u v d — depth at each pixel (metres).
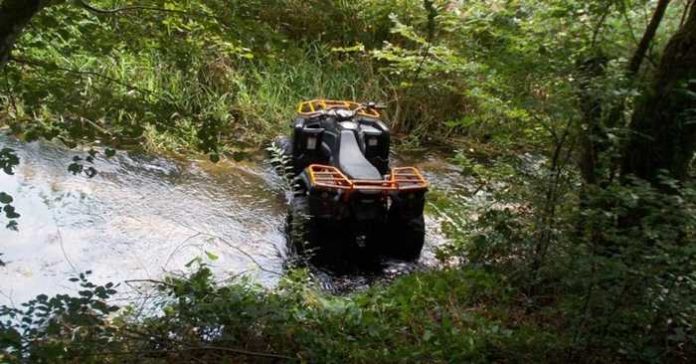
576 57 4.39
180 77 8.30
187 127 3.24
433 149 8.70
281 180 7.06
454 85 8.72
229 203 6.50
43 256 5.16
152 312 4.29
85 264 5.11
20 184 6.32
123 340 3.56
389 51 7.21
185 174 7.05
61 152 7.12
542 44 4.39
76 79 2.98
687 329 3.59
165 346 3.64
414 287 4.74
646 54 4.98
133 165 7.08
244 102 8.73
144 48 3.29
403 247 5.57
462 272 4.89
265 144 8.12
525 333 3.88
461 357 3.64
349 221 5.47
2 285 4.69
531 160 5.18
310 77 9.10
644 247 3.46
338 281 5.23
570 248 3.93
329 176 5.47
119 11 3.08
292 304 4.19
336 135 6.09
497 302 4.54
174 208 6.26
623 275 3.40
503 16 4.70
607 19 4.82
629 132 4.28
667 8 5.20
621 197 3.64
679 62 4.30
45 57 3.51
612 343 3.54
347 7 8.91
